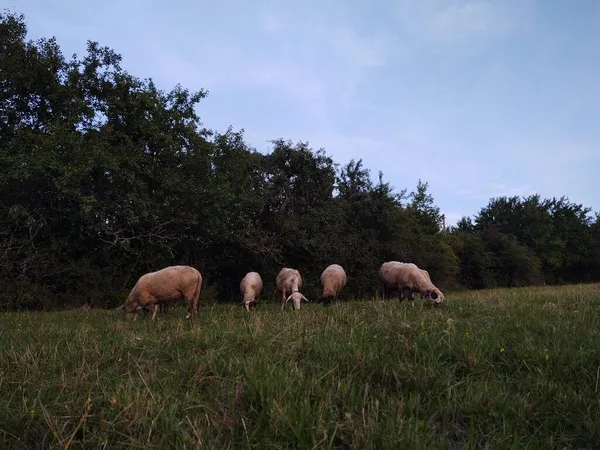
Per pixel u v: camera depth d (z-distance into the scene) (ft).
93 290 55.77
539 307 29.58
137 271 63.05
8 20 55.47
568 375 14.99
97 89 58.13
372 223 86.58
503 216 195.93
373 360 16.15
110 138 53.83
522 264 144.05
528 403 12.70
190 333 22.27
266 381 13.37
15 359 17.81
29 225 50.16
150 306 35.29
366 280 78.23
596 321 23.50
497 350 17.61
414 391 13.60
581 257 177.78
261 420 11.62
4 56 52.75
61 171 46.11
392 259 86.53
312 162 77.20
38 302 52.70
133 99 58.39
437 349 17.67
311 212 74.84
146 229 60.39
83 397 13.37
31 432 11.48
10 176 46.57
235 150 64.18
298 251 74.74
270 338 20.65
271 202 72.69
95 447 10.74
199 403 13.00
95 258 59.47
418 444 9.95
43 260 53.06
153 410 12.11
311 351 18.38
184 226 62.54
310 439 10.55
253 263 71.87
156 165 58.90
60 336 24.54
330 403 12.50
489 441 10.78
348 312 29.86
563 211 187.73
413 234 99.40
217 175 59.82
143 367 16.47
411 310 30.32
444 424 11.70
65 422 11.47
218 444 10.59
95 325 30.96
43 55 55.62
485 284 134.72
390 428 10.68
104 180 53.47
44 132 53.31
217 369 15.90
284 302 46.09
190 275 34.45
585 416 11.88
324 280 47.62
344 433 10.99
